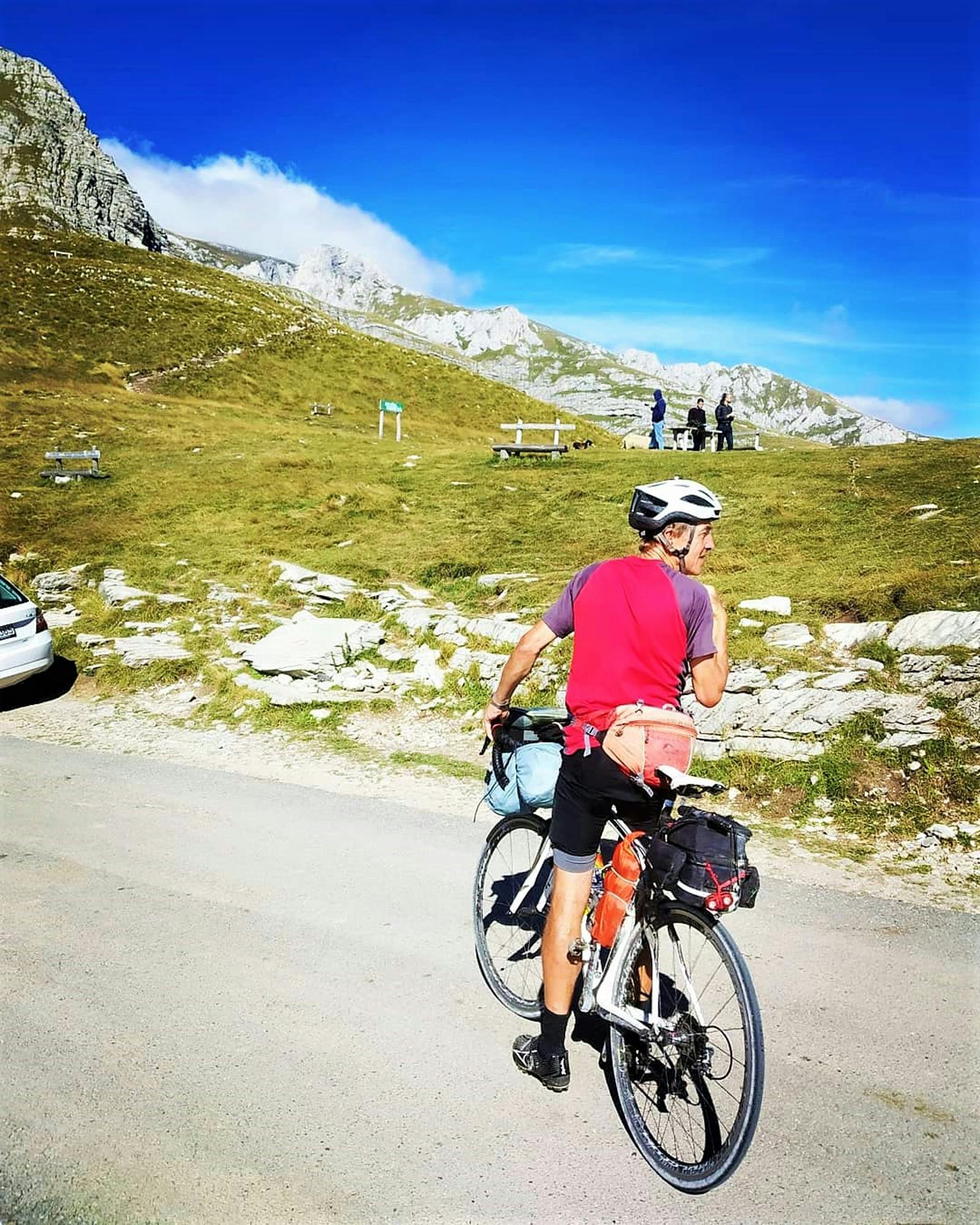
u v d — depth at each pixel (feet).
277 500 60.64
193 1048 11.94
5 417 100.53
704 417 94.68
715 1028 10.03
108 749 27.30
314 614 39.14
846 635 27.35
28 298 190.90
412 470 71.77
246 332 207.82
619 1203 9.37
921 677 23.95
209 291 245.86
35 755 26.61
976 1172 9.74
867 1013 12.90
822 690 24.26
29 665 32.71
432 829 20.61
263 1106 10.78
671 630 10.29
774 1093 11.10
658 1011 10.34
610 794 10.31
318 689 31.65
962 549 33.86
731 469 61.82
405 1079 11.38
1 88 353.10
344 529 53.11
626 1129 10.61
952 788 20.47
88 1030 12.33
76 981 13.67
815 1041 12.19
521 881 13.79
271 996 13.32
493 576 41.42
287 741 28.02
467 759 26.14
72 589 45.03
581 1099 11.19
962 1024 12.61
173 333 195.00
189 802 22.34
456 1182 9.62
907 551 35.29
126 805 22.06
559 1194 9.48
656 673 10.37
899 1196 9.39
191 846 19.43
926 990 13.55
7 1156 9.85
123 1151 9.97
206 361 185.47
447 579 42.27
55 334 176.04
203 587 43.04
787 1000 13.24
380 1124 10.52
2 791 23.08
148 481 68.59
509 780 13.12
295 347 208.85
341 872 18.07
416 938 15.26
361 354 216.74
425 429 176.45
